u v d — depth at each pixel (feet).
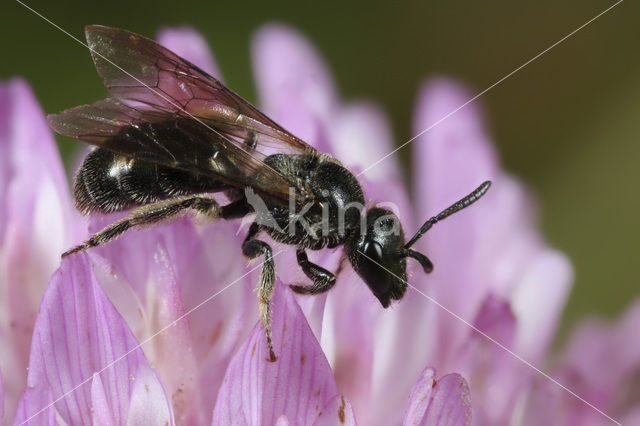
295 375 0.18
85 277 0.17
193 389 0.18
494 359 0.19
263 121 0.19
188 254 0.18
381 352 0.19
